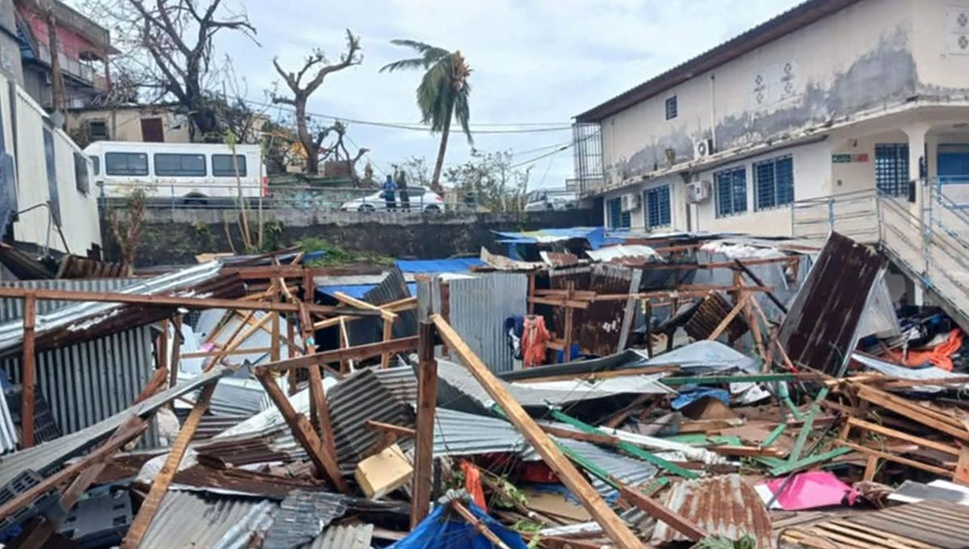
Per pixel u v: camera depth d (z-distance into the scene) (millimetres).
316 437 5773
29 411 6246
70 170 13961
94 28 28453
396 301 12617
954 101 15492
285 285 11617
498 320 13117
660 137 23688
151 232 19500
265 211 20828
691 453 7352
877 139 17953
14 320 6855
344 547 4688
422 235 22438
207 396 5195
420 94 29203
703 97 21547
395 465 5898
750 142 19828
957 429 7637
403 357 11766
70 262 9289
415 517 4191
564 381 9625
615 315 13242
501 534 3779
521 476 6887
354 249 21672
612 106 25297
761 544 4898
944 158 18156
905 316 15453
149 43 26188
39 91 24703
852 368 11477
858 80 16656
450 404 7918
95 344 7082
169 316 7348
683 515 5344
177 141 27562
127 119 26766
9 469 4664
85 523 5047
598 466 6609
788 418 9289
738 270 12805
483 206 26875
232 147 21891
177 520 4973
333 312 8820
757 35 18547
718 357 10766
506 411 3297
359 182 28891
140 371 7309
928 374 11109
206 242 20047
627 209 25266
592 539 5344
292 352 10570
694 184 21844
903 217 16109
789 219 18812
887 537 4562
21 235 9883
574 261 14875
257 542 4664
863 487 6500
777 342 11445
